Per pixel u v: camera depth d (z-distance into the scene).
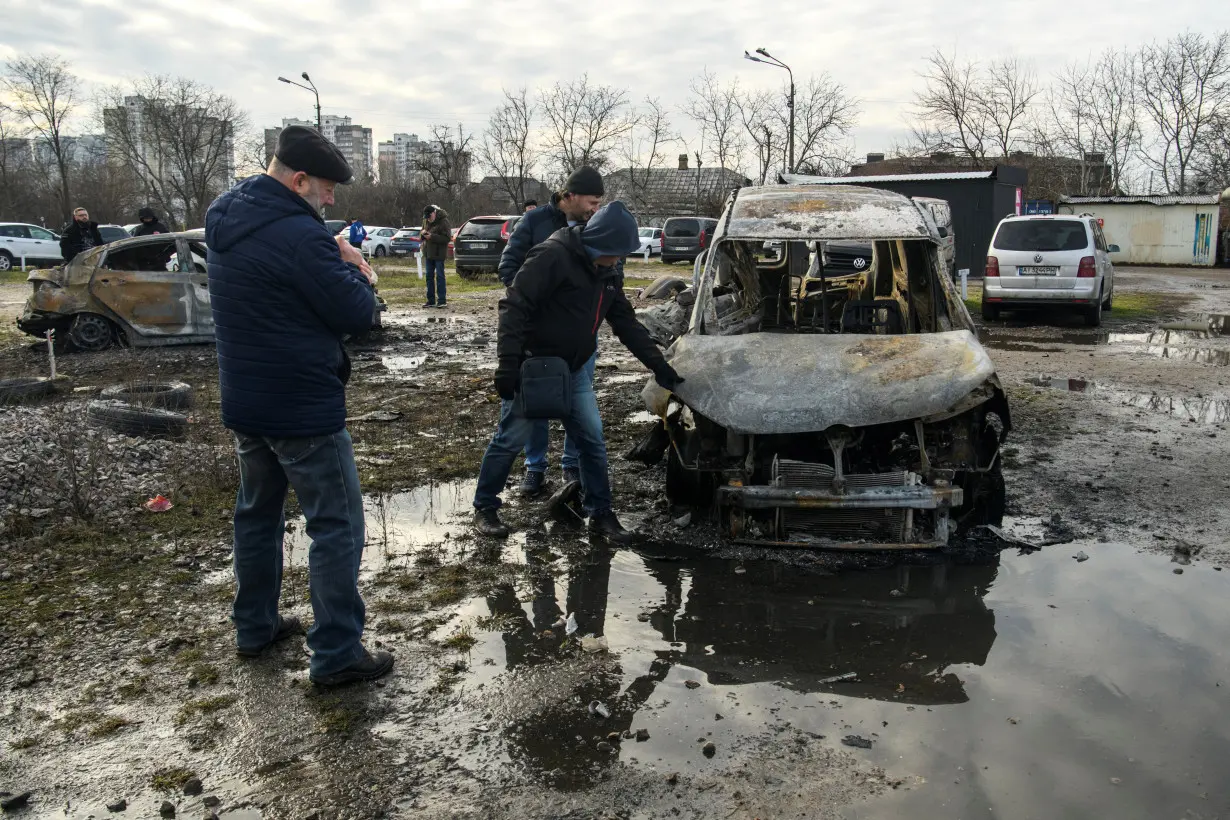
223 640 3.67
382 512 5.24
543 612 3.93
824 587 4.17
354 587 3.29
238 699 3.21
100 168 59.12
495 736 2.98
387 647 3.60
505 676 3.38
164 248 11.23
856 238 5.35
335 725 3.04
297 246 3.01
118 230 29.17
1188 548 4.55
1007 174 24.41
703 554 4.57
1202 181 50.34
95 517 5.02
